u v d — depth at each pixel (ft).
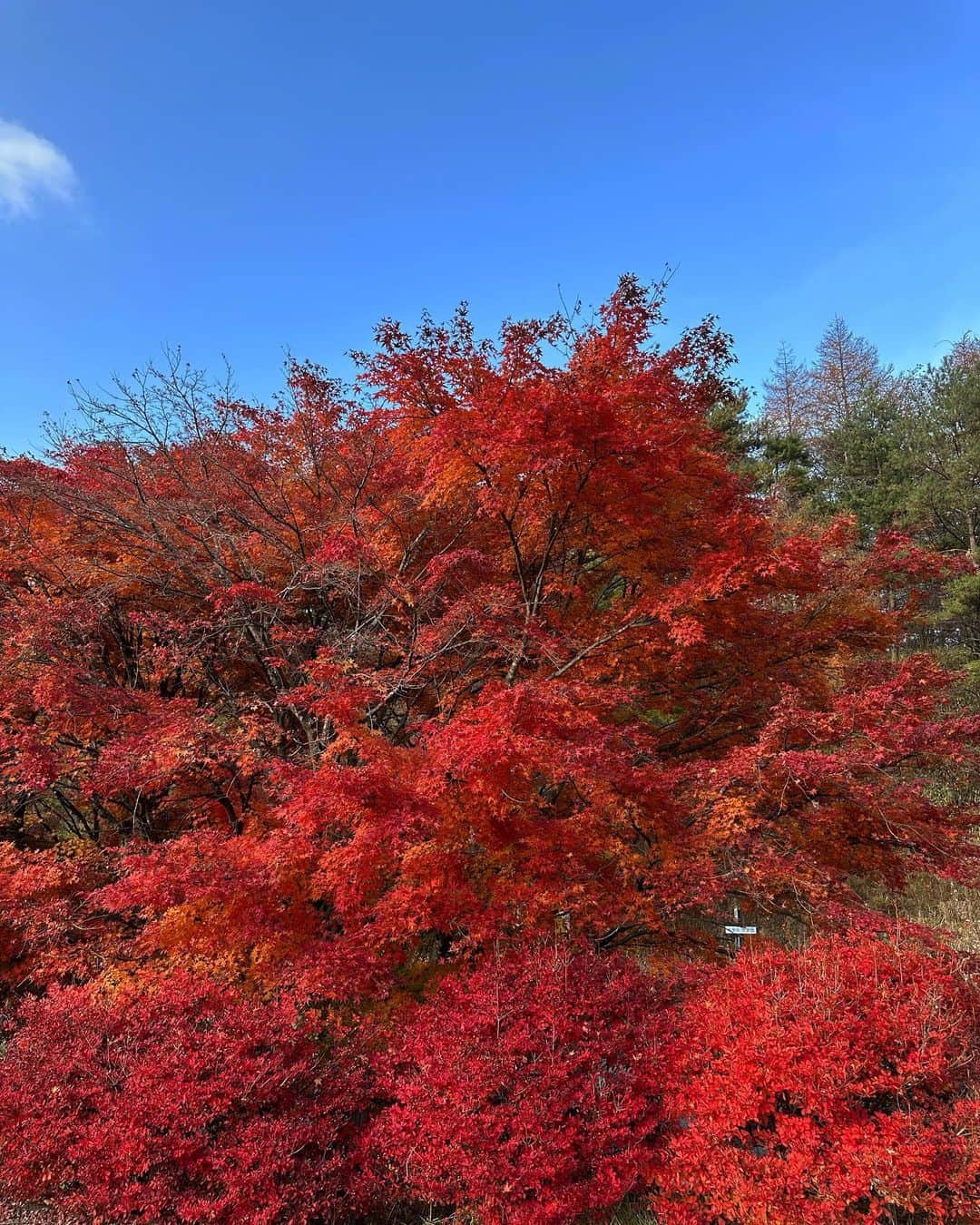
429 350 30.78
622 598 35.60
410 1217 20.06
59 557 36.35
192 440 40.32
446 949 29.76
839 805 29.63
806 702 32.78
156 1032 21.20
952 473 81.10
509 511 34.24
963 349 116.26
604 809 26.40
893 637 35.35
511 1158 18.56
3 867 27.58
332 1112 20.66
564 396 27.30
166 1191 17.74
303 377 40.55
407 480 37.86
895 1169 15.83
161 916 26.81
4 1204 18.72
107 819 35.32
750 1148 18.69
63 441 40.16
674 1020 22.29
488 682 30.09
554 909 25.84
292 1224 17.84
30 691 30.91
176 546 36.40
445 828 23.93
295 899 24.58
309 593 39.78
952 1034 18.40
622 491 30.40
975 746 30.19
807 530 58.08
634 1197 19.85
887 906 44.91
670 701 36.09
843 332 148.66
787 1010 19.67
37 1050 20.88
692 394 33.22
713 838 26.55
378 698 31.09
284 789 27.12
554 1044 20.70
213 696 38.04
